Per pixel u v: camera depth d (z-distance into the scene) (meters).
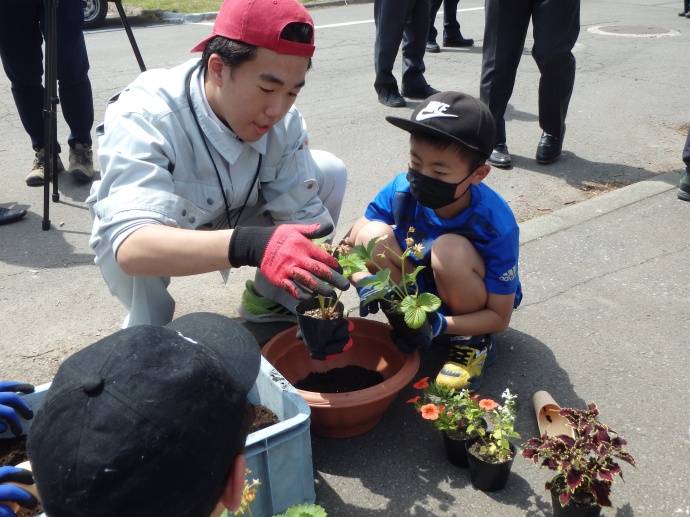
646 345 2.99
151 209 2.25
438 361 2.94
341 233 4.05
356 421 2.46
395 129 5.75
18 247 3.96
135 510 1.04
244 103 2.30
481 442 2.35
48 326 3.23
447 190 2.52
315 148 5.36
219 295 3.46
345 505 2.27
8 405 2.20
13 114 6.29
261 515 2.13
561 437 2.18
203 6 12.02
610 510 2.21
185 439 1.06
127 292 2.65
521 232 3.95
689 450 2.44
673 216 4.12
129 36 4.27
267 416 2.35
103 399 1.06
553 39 4.52
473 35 9.48
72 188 4.77
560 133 4.91
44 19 4.39
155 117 2.41
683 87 6.77
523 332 3.10
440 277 2.64
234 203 2.66
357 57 8.30
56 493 1.04
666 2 12.12
